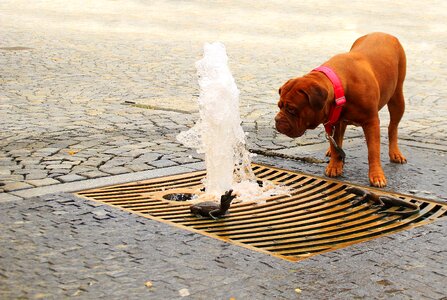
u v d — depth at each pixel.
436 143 10.13
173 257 5.58
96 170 8.30
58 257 5.54
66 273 5.23
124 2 36.81
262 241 6.02
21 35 23.94
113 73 16.58
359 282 5.15
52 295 4.87
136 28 26.97
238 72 17.05
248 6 35.34
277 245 5.92
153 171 8.30
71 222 6.37
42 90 14.10
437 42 23.94
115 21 29.12
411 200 7.28
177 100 13.29
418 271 5.38
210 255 5.64
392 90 8.34
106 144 9.66
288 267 5.41
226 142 7.77
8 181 7.75
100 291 4.94
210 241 5.97
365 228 6.40
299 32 26.16
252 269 5.36
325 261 5.54
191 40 23.59
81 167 8.42
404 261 5.57
